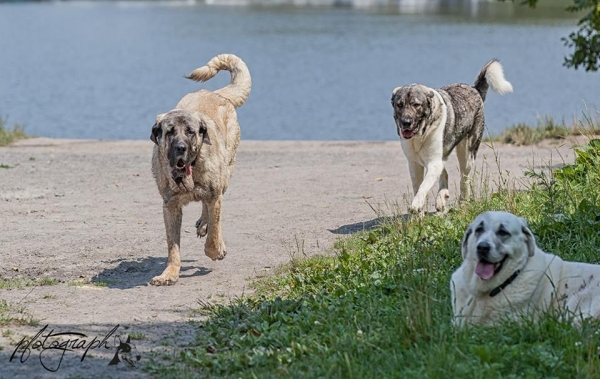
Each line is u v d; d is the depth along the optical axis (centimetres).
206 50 7288
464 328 776
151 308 1029
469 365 705
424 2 14250
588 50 2269
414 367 725
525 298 802
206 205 1254
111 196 1761
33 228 1474
